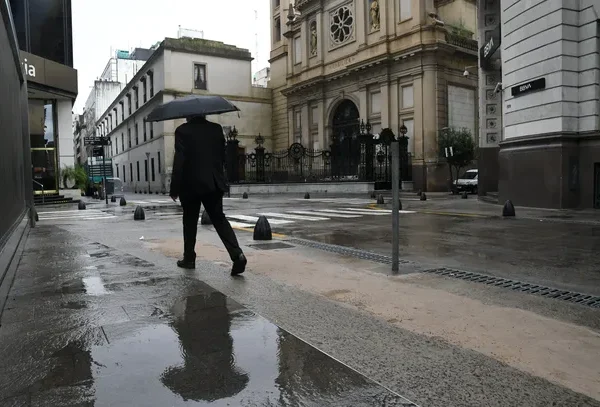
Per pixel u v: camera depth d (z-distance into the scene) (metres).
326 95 40.56
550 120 14.89
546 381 2.90
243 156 40.09
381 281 5.63
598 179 14.44
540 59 15.09
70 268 6.14
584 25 14.39
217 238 9.55
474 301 4.76
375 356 3.27
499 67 20.83
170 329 3.71
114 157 68.31
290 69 44.47
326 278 5.75
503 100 17.27
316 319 4.07
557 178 14.73
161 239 9.34
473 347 3.47
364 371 3.02
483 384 2.85
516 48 16.16
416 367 3.10
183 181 5.65
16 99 8.60
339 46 38.69
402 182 32.47
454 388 2.80
